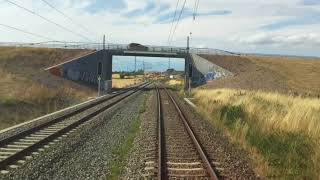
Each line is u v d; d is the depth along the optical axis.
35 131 20.94
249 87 64.06
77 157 15.03
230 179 12.16
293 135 16.25
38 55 76.25
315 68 100.06
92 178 12.03
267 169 13.45
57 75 68.00
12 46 83.31
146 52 88.75
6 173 12.27
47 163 13.77
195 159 14.88
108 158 14.95
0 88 37.97
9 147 16.50
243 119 23.11
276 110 23.56
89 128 22.66
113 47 88.25
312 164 13.16
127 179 11.98
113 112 32.62
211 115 30.36
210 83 79.75
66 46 84.81
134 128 23.58
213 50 96.56
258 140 17.16
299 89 63.66
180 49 91.75
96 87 75.38
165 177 12.14
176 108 36.97
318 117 19.23
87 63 78.69
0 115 27.31
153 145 17.53
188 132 21.38
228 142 19.17
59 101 39.44
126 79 174.25
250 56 110.25
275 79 76.38
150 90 79.44
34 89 38.81
